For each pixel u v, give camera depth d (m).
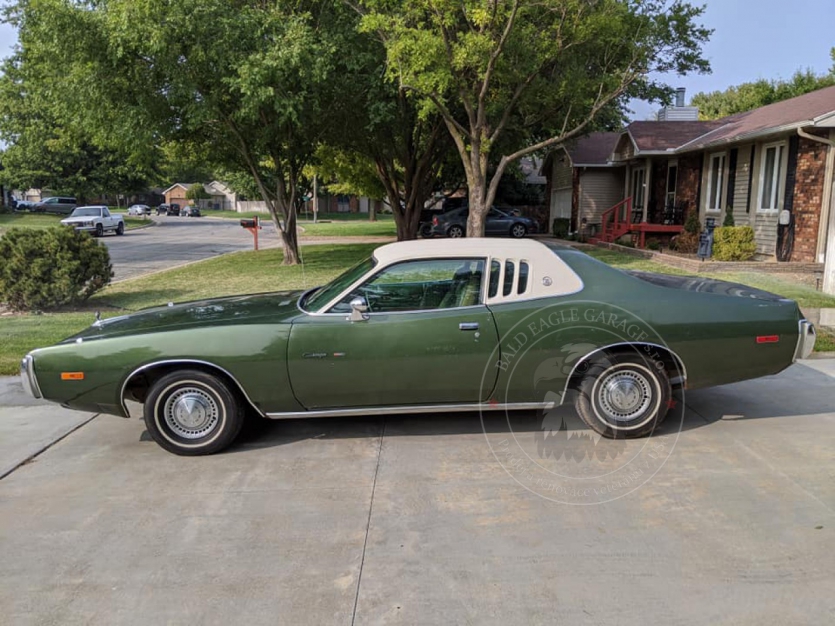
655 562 3.21
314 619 2.84
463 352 4.61
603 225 21.00
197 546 3.46
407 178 22.48
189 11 13.24
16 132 44.84
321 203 79.31
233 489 4.13
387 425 5.18
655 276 5.48
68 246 10.56
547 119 16.70
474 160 14.31
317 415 4.75
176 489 4.15
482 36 12.02
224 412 4.64
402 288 4.79
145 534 3.59
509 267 4.76
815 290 10.75
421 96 14.95
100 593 3.07
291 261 17.53
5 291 10.12
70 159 45.59
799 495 3.89
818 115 12.58
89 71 14.01
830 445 4.66
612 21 12.91
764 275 12.45
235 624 2.82
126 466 4.54
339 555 3.34
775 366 4.79
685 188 18.89
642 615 2.82
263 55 13.49
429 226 30.94
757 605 2.88
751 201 15.45
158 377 4.70
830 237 10.49
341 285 4.99
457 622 2.80
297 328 4.59
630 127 20.44
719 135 16.42
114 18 12.95
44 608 2.96
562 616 2.82
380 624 2.80
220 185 96.75
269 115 15.84
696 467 4.30
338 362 4.57
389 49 12.19
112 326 5.05
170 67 13.68
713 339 4.68
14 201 53.69
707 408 5.49
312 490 4.08
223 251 24.38
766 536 3.44
